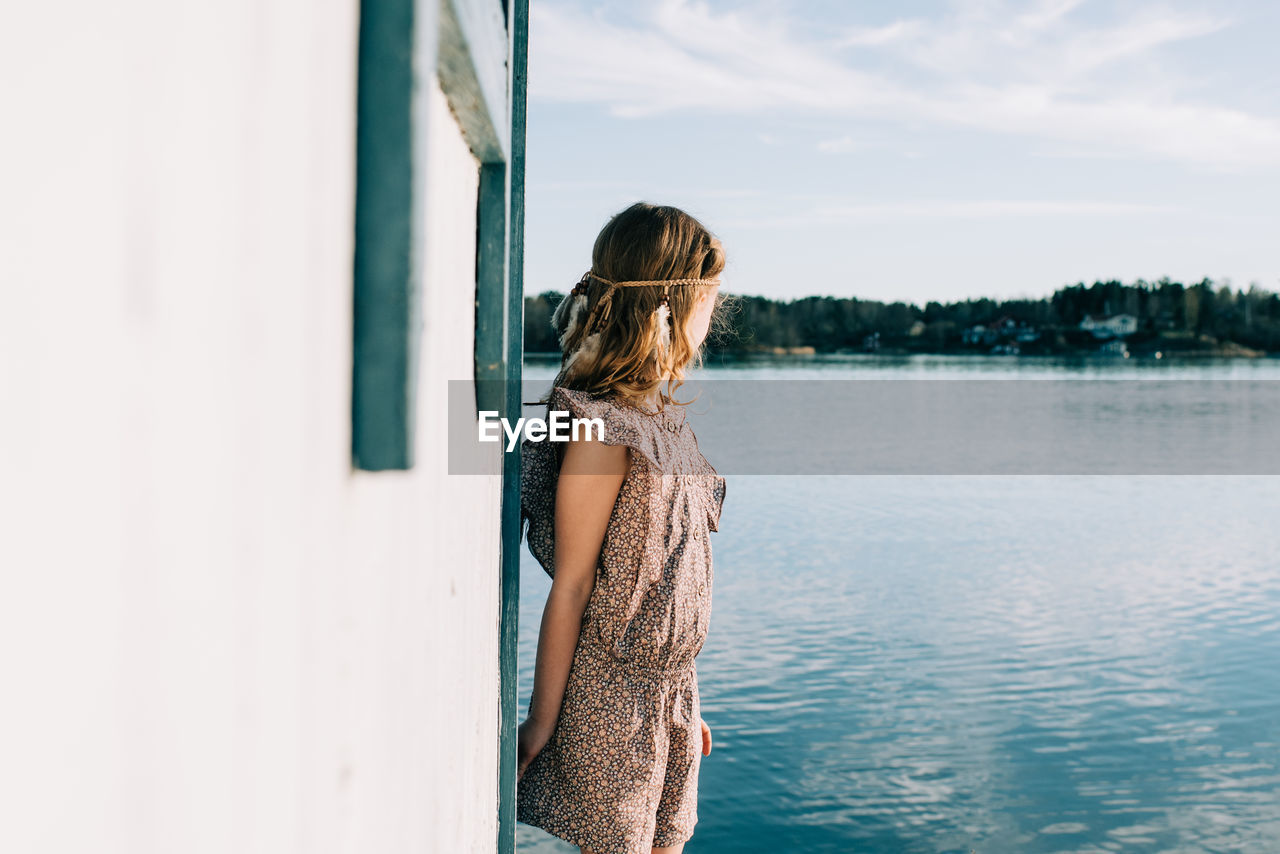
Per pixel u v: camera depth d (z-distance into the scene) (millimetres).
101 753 255
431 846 879
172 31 293
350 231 521
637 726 1758
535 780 1834
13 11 208
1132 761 8523
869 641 11836
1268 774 8297
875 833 7141
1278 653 11633
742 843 7000
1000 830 7254
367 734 581
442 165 894
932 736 8977
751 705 9656
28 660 219
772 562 16328
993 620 12922
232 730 353
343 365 511
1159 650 11789
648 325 1752
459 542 1085
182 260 302
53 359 228
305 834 448
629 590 1726
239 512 357
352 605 538
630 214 1808
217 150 332
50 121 224
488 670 1478
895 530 19625
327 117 474
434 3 564
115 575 261
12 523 212
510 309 1684
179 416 301
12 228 209
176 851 304
